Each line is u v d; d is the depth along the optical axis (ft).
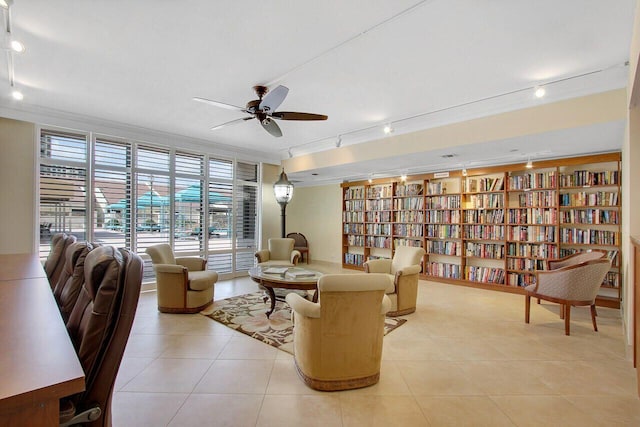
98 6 6.35
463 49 7.80
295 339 8.02
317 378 7.09
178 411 6.30
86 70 9.22
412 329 11.12
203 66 8.91
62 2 6.22
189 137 16.81
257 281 12.41
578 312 13.07
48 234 13.08
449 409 6.46
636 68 6.42
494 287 16.98
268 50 8.02
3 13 6.58
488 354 9.09
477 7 6.23
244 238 20.49
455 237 18.66
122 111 12.81
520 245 16.55
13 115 12.00
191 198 17.78
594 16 6.47
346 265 24.22
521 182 16.46
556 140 11.82
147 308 13.29
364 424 5.97
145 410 6.31
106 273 3.36
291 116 9.87
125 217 15.26
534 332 10.85
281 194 18.62
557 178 15.29
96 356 3.26
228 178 19.58
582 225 15.28
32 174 12.60
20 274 6.26
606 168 14.43
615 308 13.61
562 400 6.81
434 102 11.27
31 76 9.64
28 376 2.23
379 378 7.66
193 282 12.51
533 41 7.41
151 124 14.57
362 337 7.14
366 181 23.27
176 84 10.16
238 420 6.05
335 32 7.20
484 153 14.32
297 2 6.19
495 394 7.02
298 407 6.47
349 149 17.04
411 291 12.89
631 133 9.05
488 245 17.48
